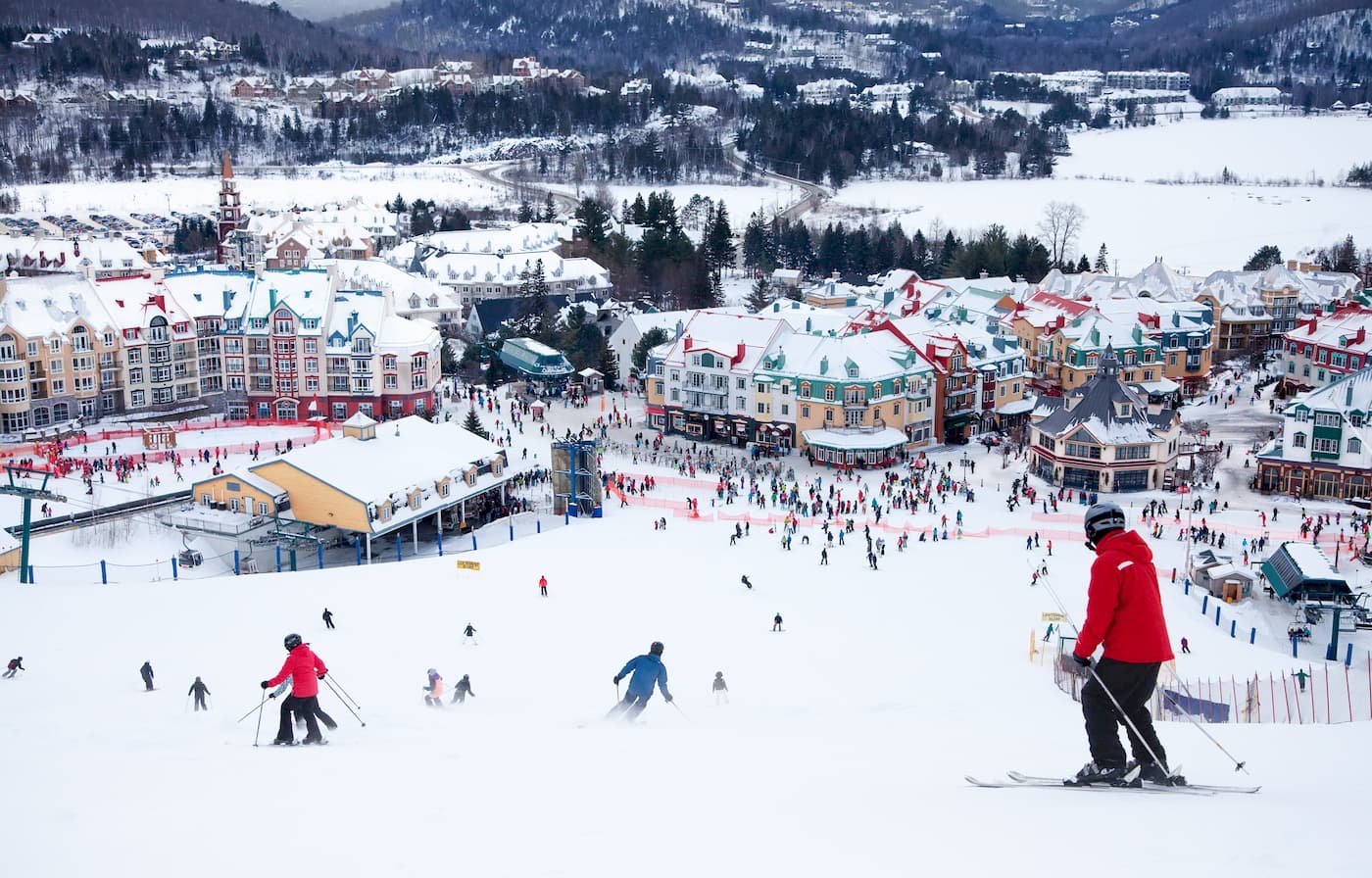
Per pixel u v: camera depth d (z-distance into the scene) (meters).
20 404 158.25
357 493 114.19
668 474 145.12
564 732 26.97
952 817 14.52
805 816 14.98
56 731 31.25
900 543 109.88
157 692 52.53
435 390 183.50
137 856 13.78
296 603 88.19
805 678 61.88
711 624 82.75
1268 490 138.75
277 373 174.88
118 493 126.44
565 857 13.30
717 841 13.80
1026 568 102.81
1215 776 19.69
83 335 164.38
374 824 15.20
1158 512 128.12
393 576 98.12
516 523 126.62
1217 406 183.75
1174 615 91.31
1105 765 16.91
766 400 162.38
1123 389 141.50
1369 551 111.56
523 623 82.44
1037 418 148.62
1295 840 12.59
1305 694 63.62
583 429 167.38
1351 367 172.38
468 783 18.28
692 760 20.89
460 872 12.83
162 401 173.38
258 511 117.62
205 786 18.52
